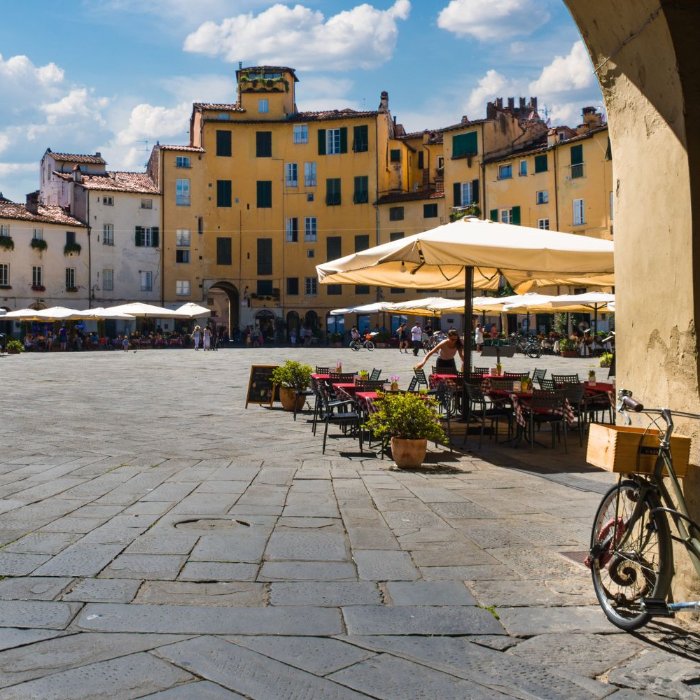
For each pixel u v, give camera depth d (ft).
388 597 13.94
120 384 68.54
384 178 193.67
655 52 13.53
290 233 196.03
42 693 10.10
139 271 188.65
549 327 158.10
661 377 13.89
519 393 33.42
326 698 10.05
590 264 28.19
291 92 202.39
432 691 10.36
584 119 162.09
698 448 12.75
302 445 33.27
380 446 32.68
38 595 13.82
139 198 188.44
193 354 134.21
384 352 139.03
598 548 13.57
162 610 13.14
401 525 18.98
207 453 30.96
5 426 39.27
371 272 39.32
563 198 154.30
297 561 15.97
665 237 13.76
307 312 195.72
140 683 10.39
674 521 12.74
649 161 14.17
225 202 195.11
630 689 10.57
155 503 21.30
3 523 18.95
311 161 195.00
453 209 176.86
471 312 38.32
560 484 24.45
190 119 214.90
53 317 145.89
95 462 28.43
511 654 11.65
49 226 176.14
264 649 11.58
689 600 12.81
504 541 17.63
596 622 12.95
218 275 194.80
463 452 31.35
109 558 16.03
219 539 17.54
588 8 14.89
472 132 172.24
